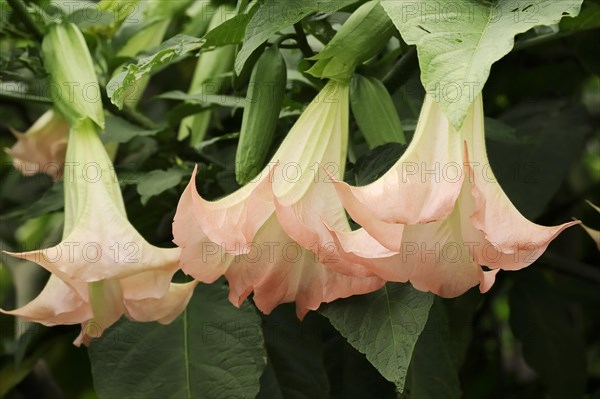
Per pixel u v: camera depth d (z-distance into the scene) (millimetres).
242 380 1198
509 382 1894
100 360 1212
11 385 1457
